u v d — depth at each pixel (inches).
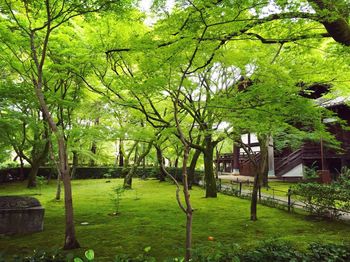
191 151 979.9
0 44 362.9
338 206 421.7
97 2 256.7
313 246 179.0
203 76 462.9
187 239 214.4
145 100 421.1
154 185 933.2
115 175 1316.4
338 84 374.0
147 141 509.7
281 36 245.4
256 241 305.7
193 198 628.7
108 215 449.1
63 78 443.8
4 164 1143.0
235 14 208.8
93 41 326.0
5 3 289.1
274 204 526.0
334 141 342.3
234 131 446.3
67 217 284.0
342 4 189.6
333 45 279.4
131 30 314.7
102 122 842.2
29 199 374.6
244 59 345.1
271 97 265.4
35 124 649.0
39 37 353.4
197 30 221.3
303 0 196.7
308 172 789.9
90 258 116.4
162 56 247.9
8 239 320.2
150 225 382.3
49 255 156.1
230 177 1111.0
